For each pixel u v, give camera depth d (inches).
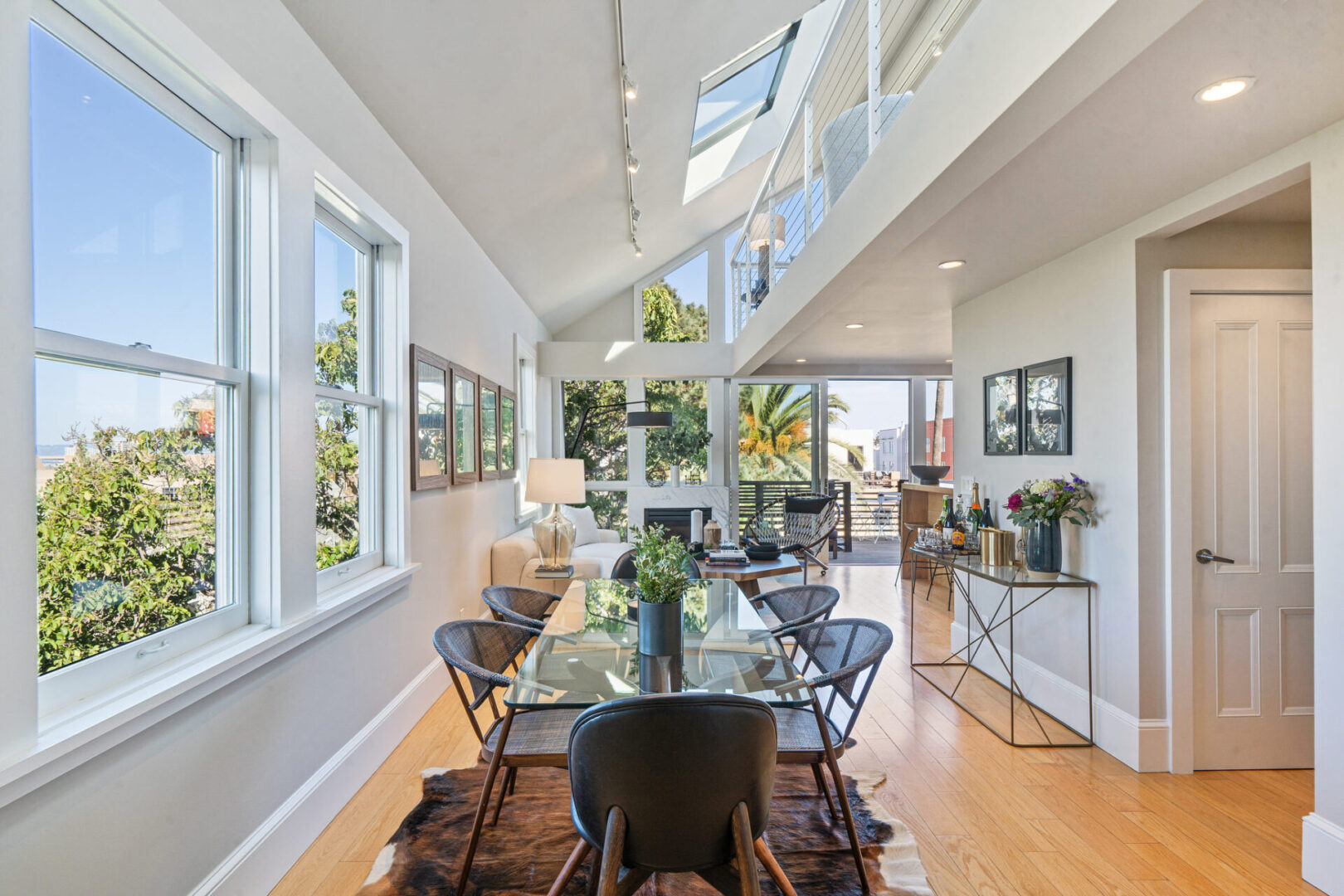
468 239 159.6
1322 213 77.4
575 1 106.8
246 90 69.0
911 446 313.3
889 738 118.0
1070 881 78.1
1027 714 128.9
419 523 124.0
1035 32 61.7
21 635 45.1
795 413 312.2
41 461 50.1
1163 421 106.6
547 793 95.0
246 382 75.0
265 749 74.1
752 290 285.3
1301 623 106.3
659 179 208.8
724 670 76.4
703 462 309.4
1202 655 106.3
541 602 117.0
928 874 79.1
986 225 108.3
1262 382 106.3
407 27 93.2
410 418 117.3
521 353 238.4
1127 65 60.9
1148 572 106.6
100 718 50.1
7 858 44.6
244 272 75.3
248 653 67.4
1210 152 82.2
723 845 54.3
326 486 95.6
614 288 300.7
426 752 109.7
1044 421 130.3
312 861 79.8
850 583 253.1
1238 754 106.3
